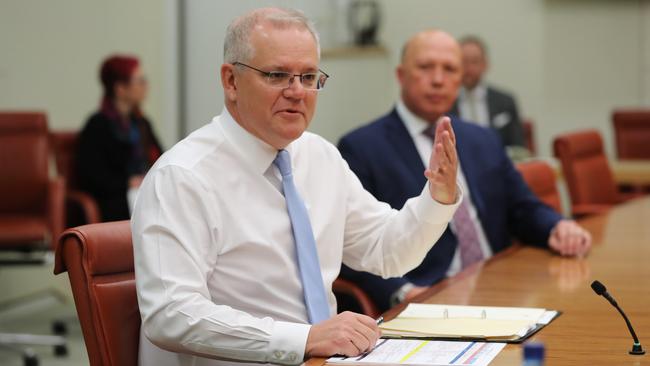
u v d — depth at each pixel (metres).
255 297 3.74
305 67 3.65
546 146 14.86
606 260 5.32
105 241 3.65
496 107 12.53
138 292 3.48
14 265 8.74
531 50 14.79
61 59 12.43
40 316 10.55
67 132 10.25
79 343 9.37
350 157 5.98
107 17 12.57
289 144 3.99
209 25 12.38
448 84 6.06
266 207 3.79
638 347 3.32
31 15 12.27
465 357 3.21
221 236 3.67
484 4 14.75
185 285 3.43
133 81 10.08
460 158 6.16
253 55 3.64
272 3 11.99
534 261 5.33
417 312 3.92
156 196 3.57
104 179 9.86
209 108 12.49
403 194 5.91
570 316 3.90
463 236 5.96
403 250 4.01
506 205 6.24
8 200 9.09
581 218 7.25
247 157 3.77
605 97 14.78
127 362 3.64
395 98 14.16
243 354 3.34
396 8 14.73
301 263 3.78
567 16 14.73
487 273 4.94
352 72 13.55
